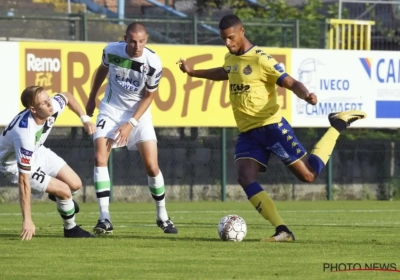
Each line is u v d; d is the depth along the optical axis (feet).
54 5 176.96
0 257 58.80
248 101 68.54
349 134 162.50
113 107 76.74
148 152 77.41
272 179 159.63
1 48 137.28
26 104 66.13
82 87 141.28
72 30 146.72
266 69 67.82
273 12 181.37
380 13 180.34
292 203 151.74
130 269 53.01
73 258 58.29
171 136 153.79
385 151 164.66
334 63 153.58
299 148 69.10
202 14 186.80
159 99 144.66
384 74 156.35
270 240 69.56
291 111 151.02
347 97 154.40
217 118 148.05
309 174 69.26
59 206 72.49
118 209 132.26
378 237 76.33
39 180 70.44
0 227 89.92
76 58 141.18
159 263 55.77
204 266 54.44
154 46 144.15
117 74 75.46
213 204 146.61
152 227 90.07
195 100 146.72
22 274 50.93
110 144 76.33
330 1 186.39
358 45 164.86
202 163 155.94
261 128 68.95
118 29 161.48
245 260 57.41
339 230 86.07
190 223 99.14
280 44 155.63
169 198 153.89
